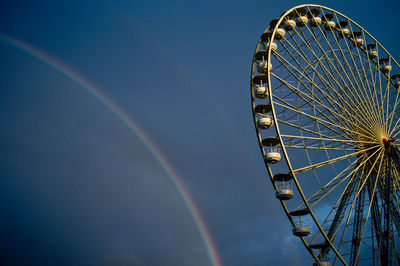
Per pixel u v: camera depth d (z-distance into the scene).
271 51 38.09
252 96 38.00
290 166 30.55
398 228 34.31
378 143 36.91
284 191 33.59
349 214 32.47
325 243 32.34
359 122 37.56
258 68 38.34
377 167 36.34
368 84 40.47
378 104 40.16
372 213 35.25
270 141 35.91
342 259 30.33
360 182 35.41
